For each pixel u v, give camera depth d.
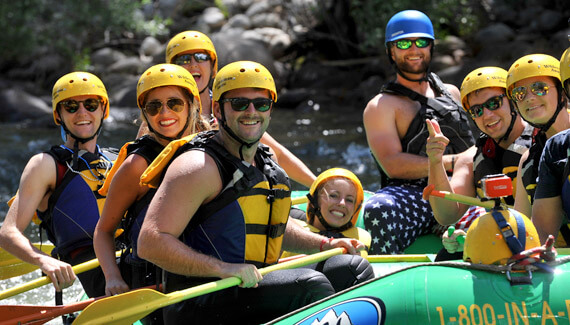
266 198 8.84
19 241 10.70
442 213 10.87
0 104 39.75
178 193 8.29
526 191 10.33
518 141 11.81
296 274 8.78
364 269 9.42
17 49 44.75
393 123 14.06
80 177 11.56
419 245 13.38
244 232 8.73
